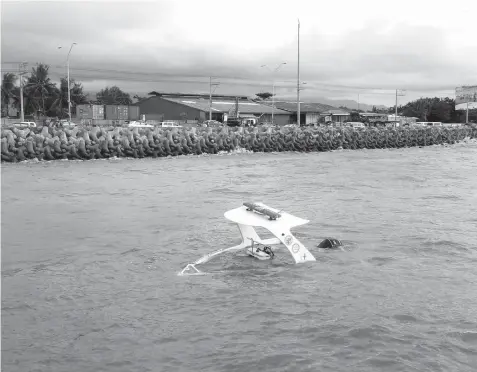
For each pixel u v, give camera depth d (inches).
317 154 2171.5
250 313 356.2
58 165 1472.7
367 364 285.9
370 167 1517.0
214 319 346.9
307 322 340.2
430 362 288.2
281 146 2266.2
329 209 765.3
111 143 1728.6
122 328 334.6
